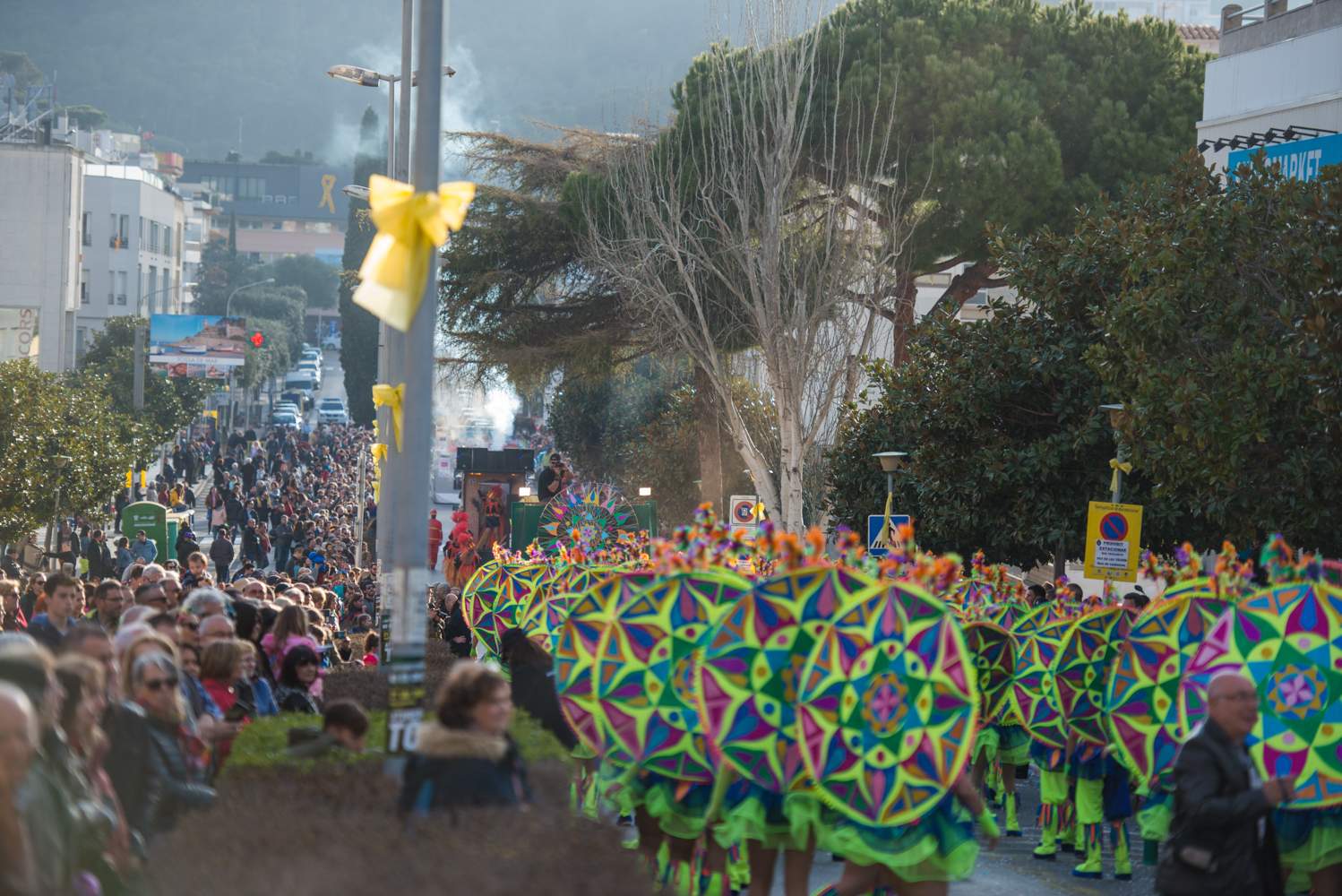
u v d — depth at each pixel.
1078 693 16.30
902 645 10.59
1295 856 12.20
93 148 163.38
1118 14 49.81
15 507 49.75
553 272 54.75
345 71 42.81
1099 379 29.61
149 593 15.19
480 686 8.44
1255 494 22.36
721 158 44.19
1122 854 16.31
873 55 45.78
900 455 33.31
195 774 10.12
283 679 13.00
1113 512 25.67
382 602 26.34
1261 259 22.09
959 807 10.88
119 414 75.56
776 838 11.37
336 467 92.19
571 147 56.00
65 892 7.50
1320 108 36.19
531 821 8.18
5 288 98.19
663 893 8.89
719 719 10.93
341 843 7.79
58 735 7.93
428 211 9.38
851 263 43.31
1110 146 46.78
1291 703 12.02
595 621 12.61
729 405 45.03
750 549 13.20
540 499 46.81
